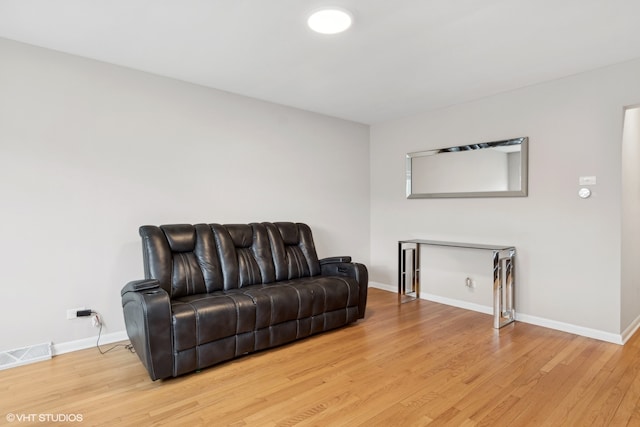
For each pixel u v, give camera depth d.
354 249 4.86
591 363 2.52
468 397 2.08
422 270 4.42
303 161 4.27
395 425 1.83
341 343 2.93
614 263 2.91
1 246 2.49
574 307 3.14
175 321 2.30
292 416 1.91
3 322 2.50
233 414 1.93
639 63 2.76
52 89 2.66
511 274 3.48
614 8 2.05
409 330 3.23
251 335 2.66
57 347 2.70
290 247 3.72
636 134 3.30
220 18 2.18
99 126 2.87
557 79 3.20
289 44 2.53
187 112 3.34
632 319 3.21
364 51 2.64
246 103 3.75
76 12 2.12
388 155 4.80
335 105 4.07
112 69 2.92
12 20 2.22
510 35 2.39
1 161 2.48
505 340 2.96
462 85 3.38
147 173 3.12
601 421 1.85
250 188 3.80
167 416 1.91
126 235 3.01
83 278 2.81
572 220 3.14
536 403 2.02
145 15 2.15
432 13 2.10
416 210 4.46
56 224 2.69
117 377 2.35
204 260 3.08
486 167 3.73
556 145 3.22
